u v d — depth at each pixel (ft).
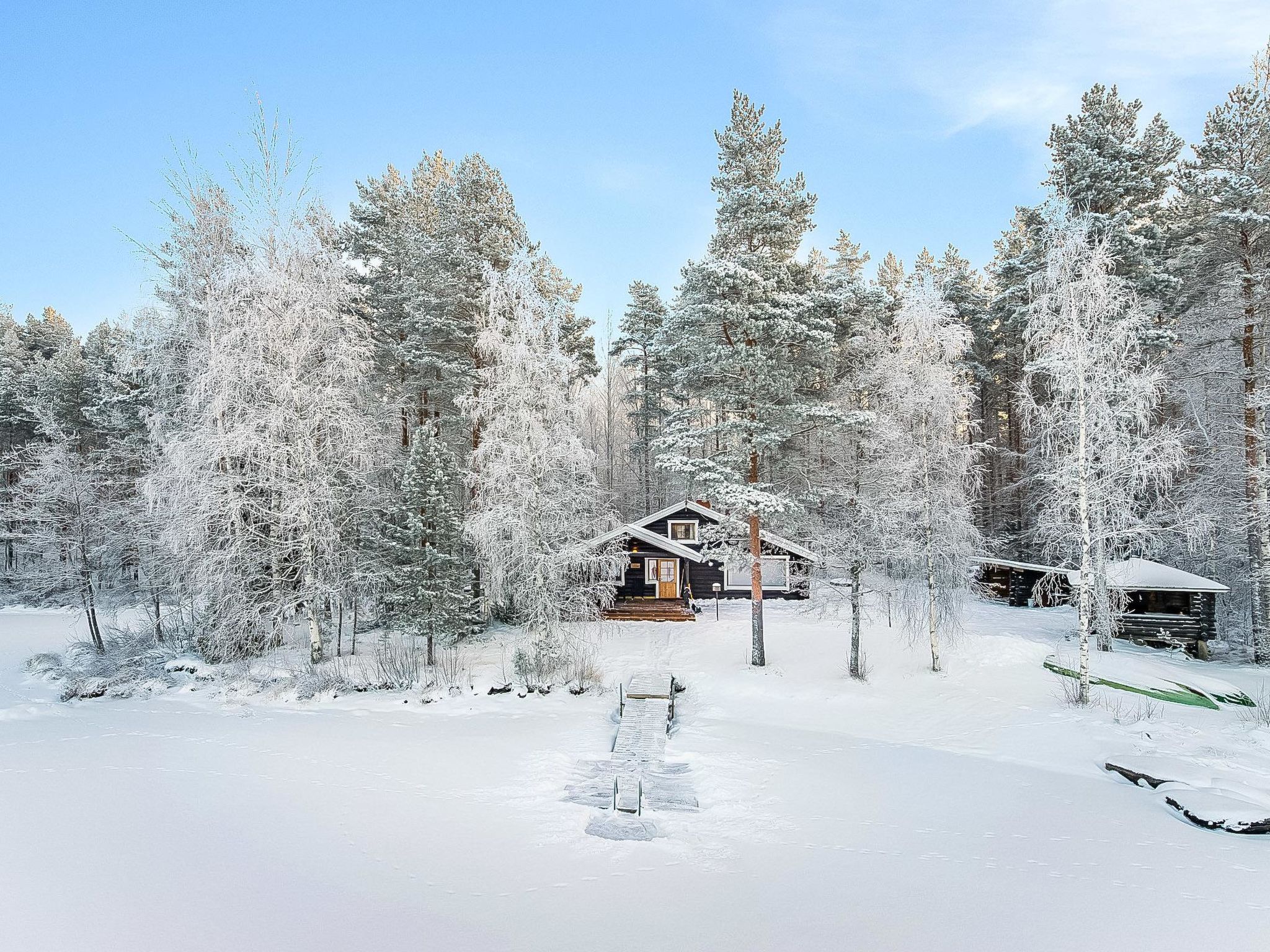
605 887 25.45
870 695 58.34
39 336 190.70
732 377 69.51
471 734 46.60
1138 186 75.61
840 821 33.01
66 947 20.02
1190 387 75.92
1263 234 69.15
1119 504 54.24
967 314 114.73
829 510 69.77
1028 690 57.52
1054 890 25.70
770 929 22.48
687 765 40.75
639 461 159.84
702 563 101.81
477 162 85.56
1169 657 71.72
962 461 61.26
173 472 61.21
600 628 74.84
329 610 70.54
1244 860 28.68
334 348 66.23
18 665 75.15
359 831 29.99
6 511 96.07
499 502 63.16
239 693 56.85
